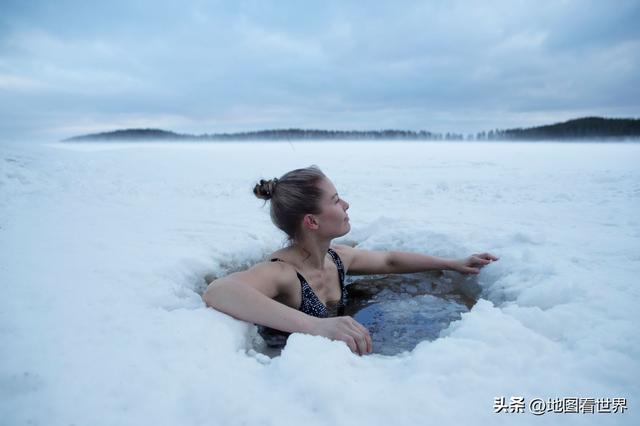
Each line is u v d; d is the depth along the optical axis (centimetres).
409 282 309
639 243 318
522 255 277
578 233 366
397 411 121
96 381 140
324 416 120
